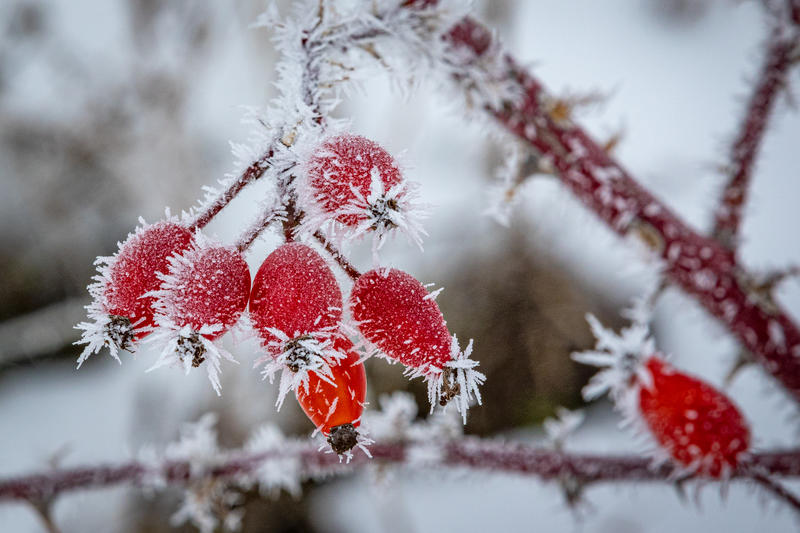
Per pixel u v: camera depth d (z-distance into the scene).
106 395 4.41
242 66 4.49
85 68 4.62
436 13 1.27
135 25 4.41
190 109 4.46
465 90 1.51
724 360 1.98
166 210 0.96
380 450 2.09
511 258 4.21
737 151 1.81
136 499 3.71
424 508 3.78
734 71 4.78
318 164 0.88
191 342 0.83
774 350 1.88
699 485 1.83
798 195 4.09
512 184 1.73
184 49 4.39
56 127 4.64
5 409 4.36
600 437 3.76
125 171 4.48
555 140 1.65
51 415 4.29
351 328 0.90
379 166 0.87
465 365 0.88
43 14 4.78
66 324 4.49
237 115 4.44
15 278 4.74
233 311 0.86
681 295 1.88
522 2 4.08
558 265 4.18
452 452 2.07
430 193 4.27
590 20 5.30
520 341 4.11
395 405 2.14
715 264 1.80
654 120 4.54
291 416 3.97
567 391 4.02
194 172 4.41
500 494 3.80
